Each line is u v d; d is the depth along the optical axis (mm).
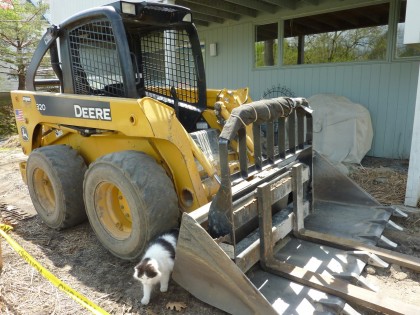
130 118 2578
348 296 2066
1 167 6578
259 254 2371
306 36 6449
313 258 2570
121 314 2229
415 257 2607
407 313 1878
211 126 3643
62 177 3203
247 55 7266
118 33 2738
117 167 2535
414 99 5477
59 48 3309
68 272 2746
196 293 2184
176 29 3484
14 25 13500
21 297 2404
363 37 5828
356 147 5344
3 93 14422
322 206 3447
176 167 2715
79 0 9008
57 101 3199
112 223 2889
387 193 4102
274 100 2438
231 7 6395
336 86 6207
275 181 2510
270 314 1841
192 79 3631
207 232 2080
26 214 4035
